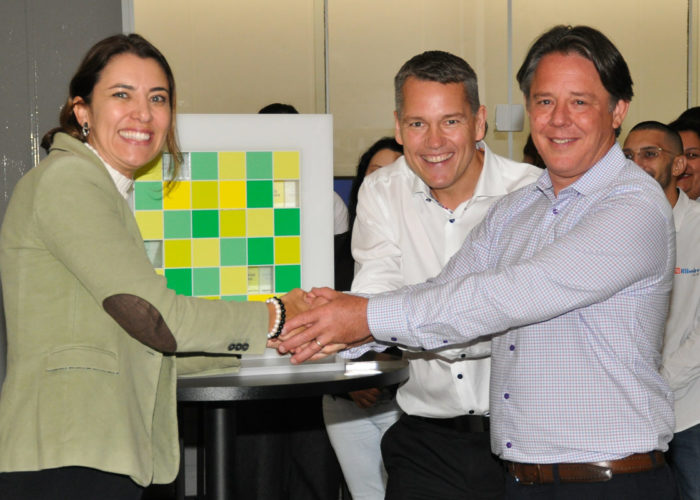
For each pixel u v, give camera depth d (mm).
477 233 1997
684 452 3061
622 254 1616
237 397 1855
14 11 3303
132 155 1807
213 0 4668
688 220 3133
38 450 1507
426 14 4906
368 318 1814
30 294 1554
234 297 2195
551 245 1675
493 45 4918
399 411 3006
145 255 1687
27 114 3326
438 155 2324
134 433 1564
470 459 2305
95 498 1539
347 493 3869
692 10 5203
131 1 3410
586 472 1623
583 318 1649
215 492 2195
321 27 4816
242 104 4762
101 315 1566
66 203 1546
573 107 1709
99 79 1794
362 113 4910
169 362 1708
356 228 2594
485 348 2207
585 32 1726
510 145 4926
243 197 2191
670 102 5266
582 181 1731
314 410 3441
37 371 1535
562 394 1646
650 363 1656
